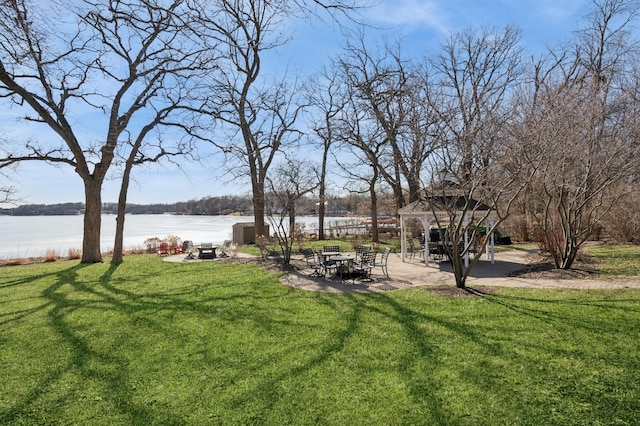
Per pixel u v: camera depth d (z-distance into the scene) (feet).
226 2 23.32
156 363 19.07
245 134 75.25
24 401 15.66
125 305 30.60
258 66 76.28
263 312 27.91
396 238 97.71
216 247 65.62
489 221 50.49
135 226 223.10
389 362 18.26
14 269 51.72
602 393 14.80
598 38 70.69
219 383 16.74
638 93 39.58
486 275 42.37
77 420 14.24
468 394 15.06
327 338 21.83
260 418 13.97
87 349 21.11
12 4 26.68
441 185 33.32
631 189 48.52
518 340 20.34
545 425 12.98
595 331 21.16
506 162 31.42
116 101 56.65
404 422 13.41
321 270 46.93
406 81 60.23
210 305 30.22
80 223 313.32
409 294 32.60
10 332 24.23
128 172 57.88
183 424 13.75
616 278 35.45
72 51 50.65
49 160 54.19
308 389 15.93
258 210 82.07
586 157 36.35
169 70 51.90
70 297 33.78
